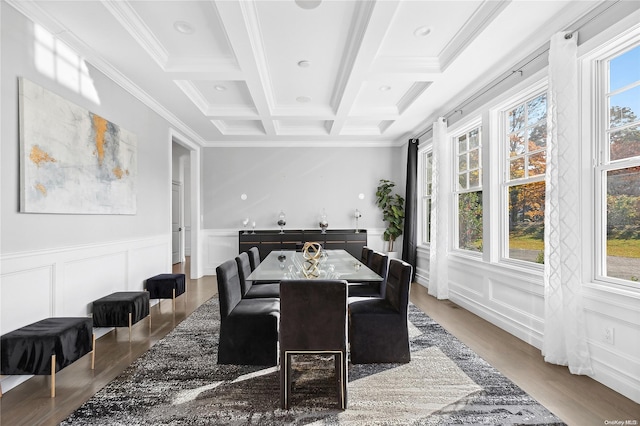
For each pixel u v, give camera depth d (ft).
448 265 16.26
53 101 8.82
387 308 9.47
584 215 8.46
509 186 12.21
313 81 13.55
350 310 9.42
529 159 11.22
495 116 12.57
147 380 8.17
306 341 7.09
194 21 9.29
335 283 7.07
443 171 16.16
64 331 7.65
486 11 8.76
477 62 11.02
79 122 9.84
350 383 8.05
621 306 7.36
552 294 9.04
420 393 7.56
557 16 8.59
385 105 16.83
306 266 11.13
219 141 22.76
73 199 9.59
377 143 23.34
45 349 7.30
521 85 10.68
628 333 7.32
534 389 7.68
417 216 20.61
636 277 7.50
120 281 12.28
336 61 11.76
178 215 29.68
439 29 9.80
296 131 20.83
